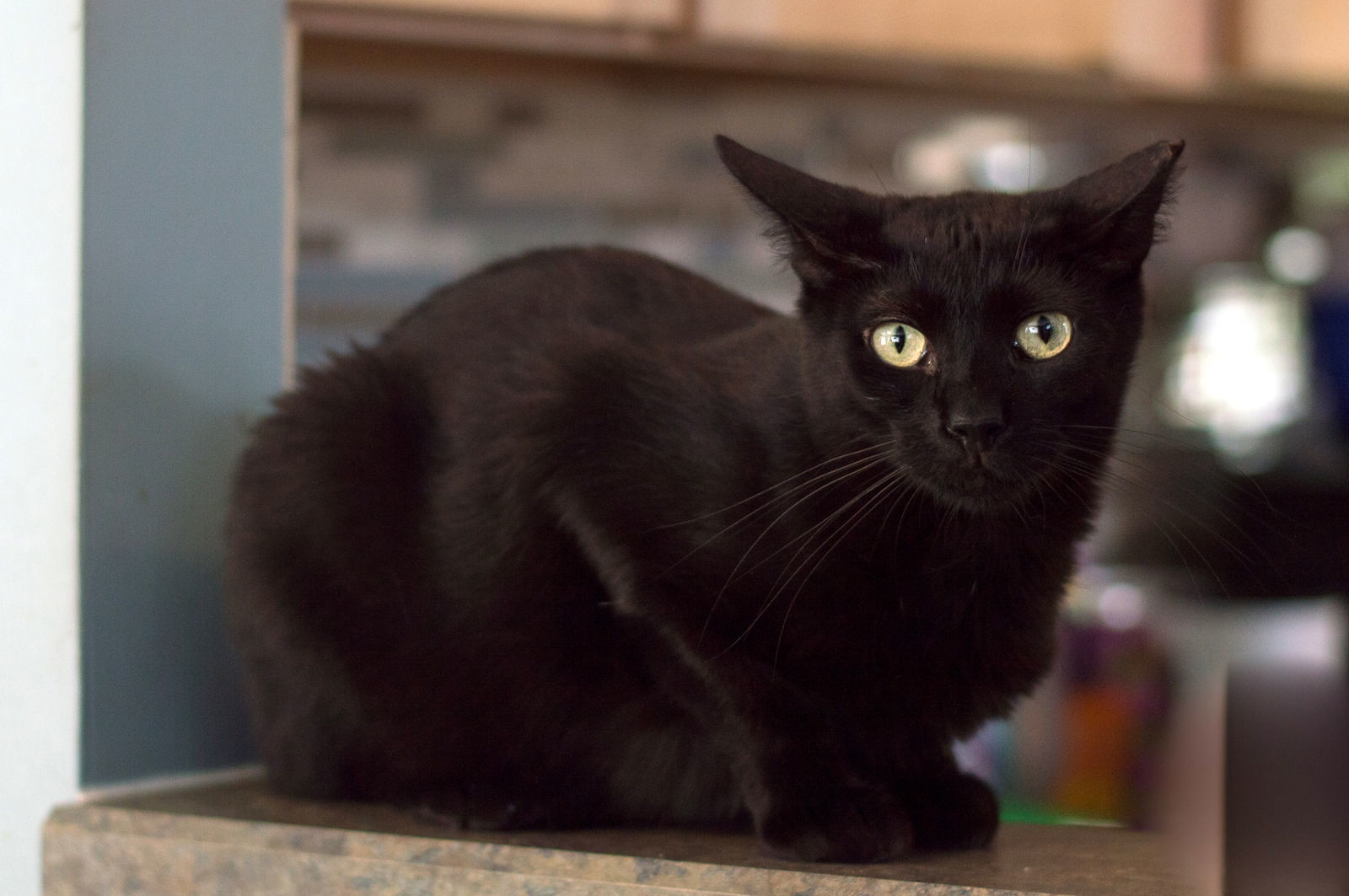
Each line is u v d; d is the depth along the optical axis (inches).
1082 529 29.4
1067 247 28.3
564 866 27.6
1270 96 55.3
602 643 29.6
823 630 28.0
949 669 28.5
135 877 29.4
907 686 28.4
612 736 30.1
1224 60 51.9
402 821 30.0
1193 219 65.6
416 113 57.2
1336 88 53.8
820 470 28.3
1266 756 33.3
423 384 31.5
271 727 31.4
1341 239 66.5
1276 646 53.7
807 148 61.5
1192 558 54.8
